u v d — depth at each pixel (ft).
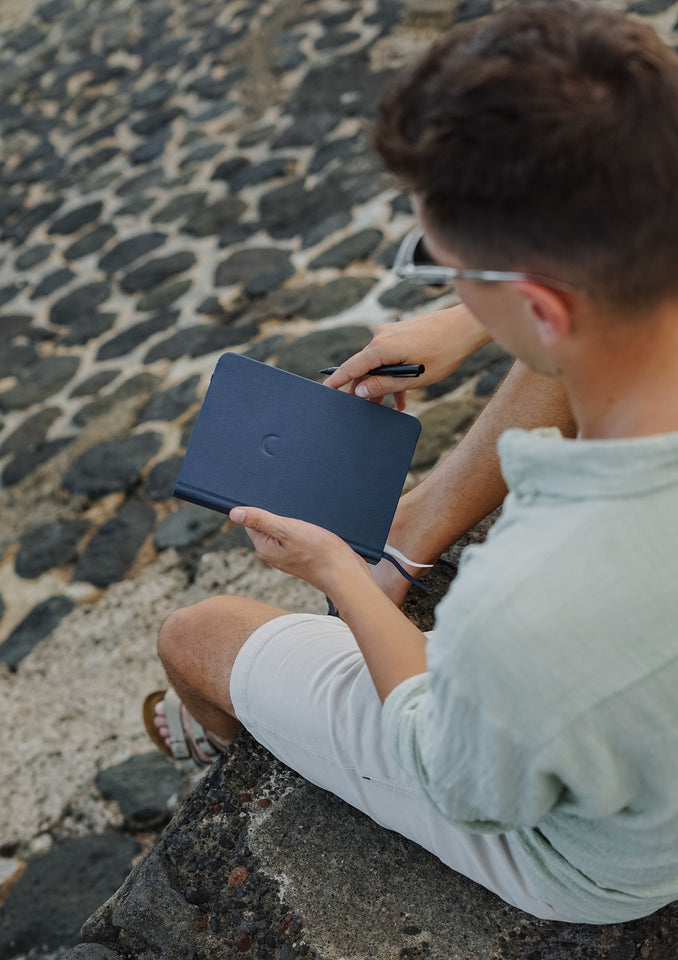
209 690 3.96
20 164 18.31
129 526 10.05
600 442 1.99
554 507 2.08
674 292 1.90
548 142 1.76
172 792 7.46
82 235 15.56
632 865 2.63
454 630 2.07
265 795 4.02
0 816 7.78
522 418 3.90
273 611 3.92
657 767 2.18
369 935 3.51
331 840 3.81
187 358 11.92
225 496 3.87
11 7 23.52
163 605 8.99
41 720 8.46
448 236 2.02
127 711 8.23
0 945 6.98
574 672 2.00
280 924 3.61
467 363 9.02
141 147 16.78
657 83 1.77
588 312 1.95
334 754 3.39
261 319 11.64
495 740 2.12
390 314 10.47
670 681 2.02
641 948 3.24
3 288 15.42
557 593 1.98
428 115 1.90
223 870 3.82
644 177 1.76
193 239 13.94
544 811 2.35
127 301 13.67
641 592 1.97
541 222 1.84
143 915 3.78
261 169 14.35
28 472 11.48
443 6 14.98
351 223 12.34
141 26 20.17
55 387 12.79
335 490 3.92
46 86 20.12
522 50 1.83
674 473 1.97
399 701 2.69
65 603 9.51
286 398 4.00
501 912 3.45
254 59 16.76
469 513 4.12
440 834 3.21
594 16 1.88
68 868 7.24
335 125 14.25
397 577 4.17
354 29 15.88
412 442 4.01
